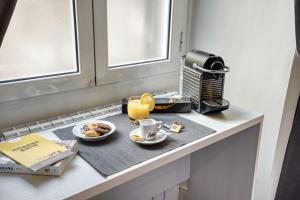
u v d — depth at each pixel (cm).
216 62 122
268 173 151
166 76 164
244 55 147
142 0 143
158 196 158
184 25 162
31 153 88
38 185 80
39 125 116
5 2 83
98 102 140
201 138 106
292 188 141
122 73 143
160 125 110
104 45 132
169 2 152
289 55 130
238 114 128
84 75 130
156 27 154
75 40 124
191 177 167
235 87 156
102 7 126
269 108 144
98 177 84
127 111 126
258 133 126
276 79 138
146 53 155
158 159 93
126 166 88
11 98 112
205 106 125
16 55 112
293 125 137
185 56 137
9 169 85
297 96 142
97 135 102
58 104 127
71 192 77
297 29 107
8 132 110
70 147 92
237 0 142
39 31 115
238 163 136
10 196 76
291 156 139
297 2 103
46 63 121
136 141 101
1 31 86
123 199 142
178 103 127
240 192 139
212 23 157
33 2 110
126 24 141
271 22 133
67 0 118
